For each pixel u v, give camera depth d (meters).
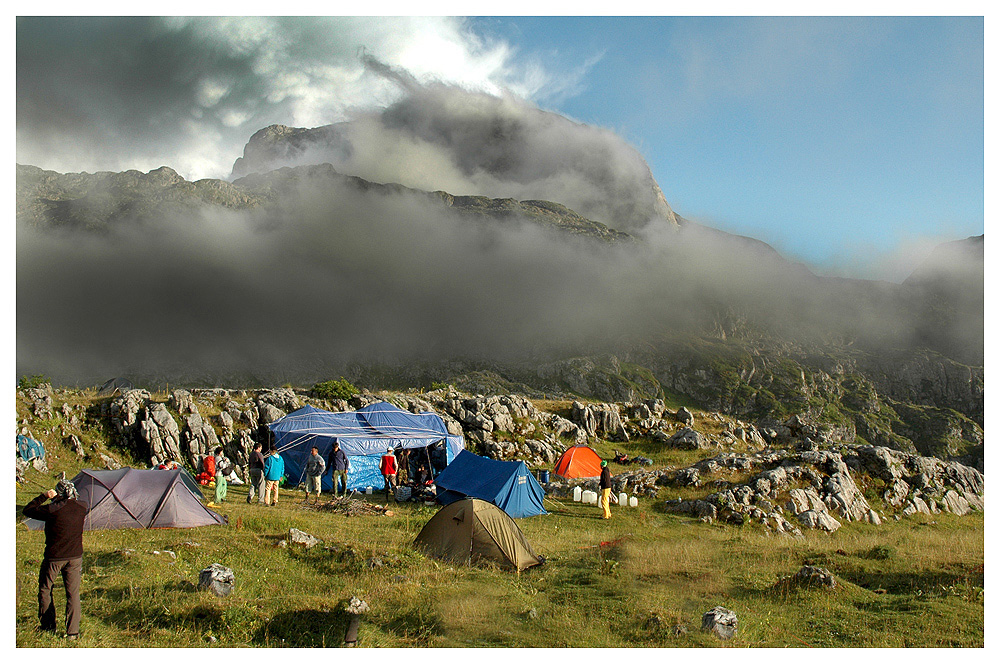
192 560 15.73
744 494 29.56
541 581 15.82
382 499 29.95
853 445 36.16
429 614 12.54
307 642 11.16
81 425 34.34
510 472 27.48
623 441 48.47
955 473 35.19
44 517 10.63
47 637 10.35
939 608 14.05
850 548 20.92
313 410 35.72
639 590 14.84
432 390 55.41
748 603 14.40
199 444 35.84
